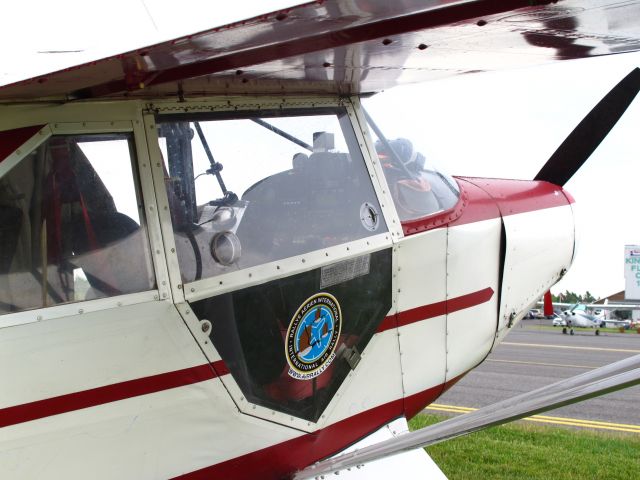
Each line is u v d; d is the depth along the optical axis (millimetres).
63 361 2566
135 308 2697
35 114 2609
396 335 3619
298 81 3189
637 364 2477
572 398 2506
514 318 4340
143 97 2828
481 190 4277
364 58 2883
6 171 2533
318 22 2051
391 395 3680
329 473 3297
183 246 2838
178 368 2832
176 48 2098
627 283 36375
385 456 3084
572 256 4715
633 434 7355
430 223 3703
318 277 3230
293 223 3178
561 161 4957
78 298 2609
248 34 2070
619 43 2877
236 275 2953
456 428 2869
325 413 3377
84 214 2660
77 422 2609
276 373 3145
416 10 2035
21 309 2508
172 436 2873
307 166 3283
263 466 3242
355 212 3402
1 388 2463
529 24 2465
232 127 3074
